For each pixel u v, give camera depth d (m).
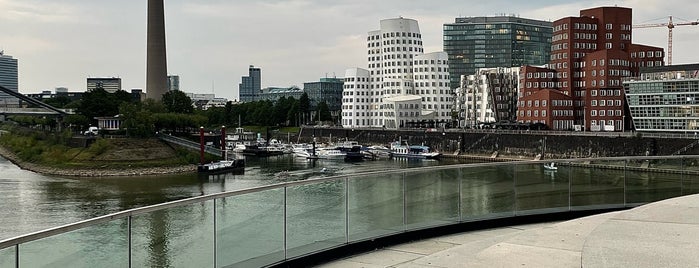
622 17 175.88
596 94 169.88
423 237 17.42
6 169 151.25
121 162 146.75
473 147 182.12
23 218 78.38
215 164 144.75
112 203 93.19
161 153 155.12
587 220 16.94
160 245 13.23
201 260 13.69
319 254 14.98
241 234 14.10
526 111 184.25
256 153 195.50
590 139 145.00
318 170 146.62
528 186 19.33
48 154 156.75
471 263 12.60
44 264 11.15
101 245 12.25
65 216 80.19
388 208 16.62
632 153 134.88
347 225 15.73
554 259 12.81
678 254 11.68
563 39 179.88
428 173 17.47
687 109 138.50
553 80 183.38
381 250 16.20
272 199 14.48
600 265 10.95
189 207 13.65
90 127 188.25
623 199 20.75
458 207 18.20
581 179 20.12
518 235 15.24
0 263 10.17
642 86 147.88
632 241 12.83
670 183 21.39
